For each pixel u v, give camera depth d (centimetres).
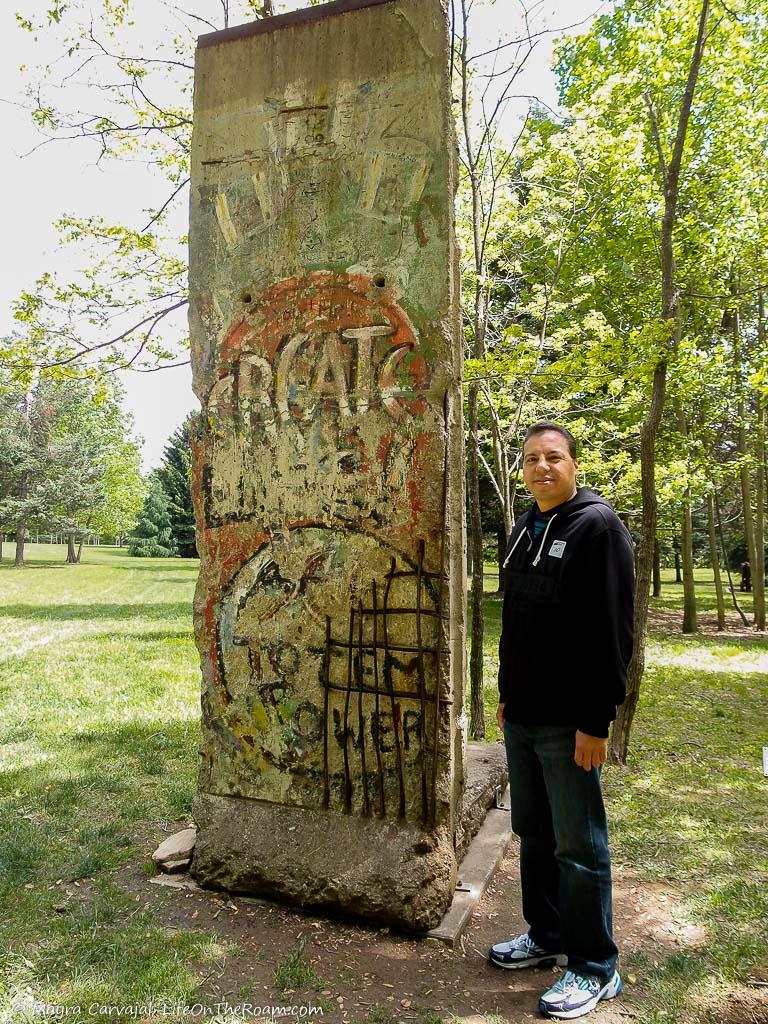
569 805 250
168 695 698
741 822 412
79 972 262
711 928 298
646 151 883
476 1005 253
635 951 283
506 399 602
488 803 423
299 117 338
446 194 312
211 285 356
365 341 324
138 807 419
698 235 1017
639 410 895
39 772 475
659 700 734
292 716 332
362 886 303
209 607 351
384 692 317
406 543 316
